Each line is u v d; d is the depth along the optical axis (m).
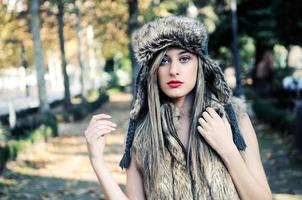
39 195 6.89
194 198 1.72
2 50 26.84
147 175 1.77
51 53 37.31
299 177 7.72
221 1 21.52
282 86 23.25
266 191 1.75
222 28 21.17
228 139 1.72
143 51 1.79
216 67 1.80
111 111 25.95
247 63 35.38
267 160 9.45
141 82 1.85
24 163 9.45
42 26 19.38
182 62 1.79
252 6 20.11
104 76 50.22
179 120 1.83
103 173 1.80
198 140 1.75
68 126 18.31
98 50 40.06
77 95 35.09
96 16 22.78
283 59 54.91
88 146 1.84
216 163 1.73
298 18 11.78
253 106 17.84
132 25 13.59
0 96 38.88
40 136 12.12
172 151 1.74
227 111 1.81
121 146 12.21
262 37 20.20
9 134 10.02
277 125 13.33
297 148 9.89
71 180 8.03
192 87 1.81
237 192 1.75
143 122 1.83
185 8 22.72
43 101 14.92
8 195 6.82
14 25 20.62
